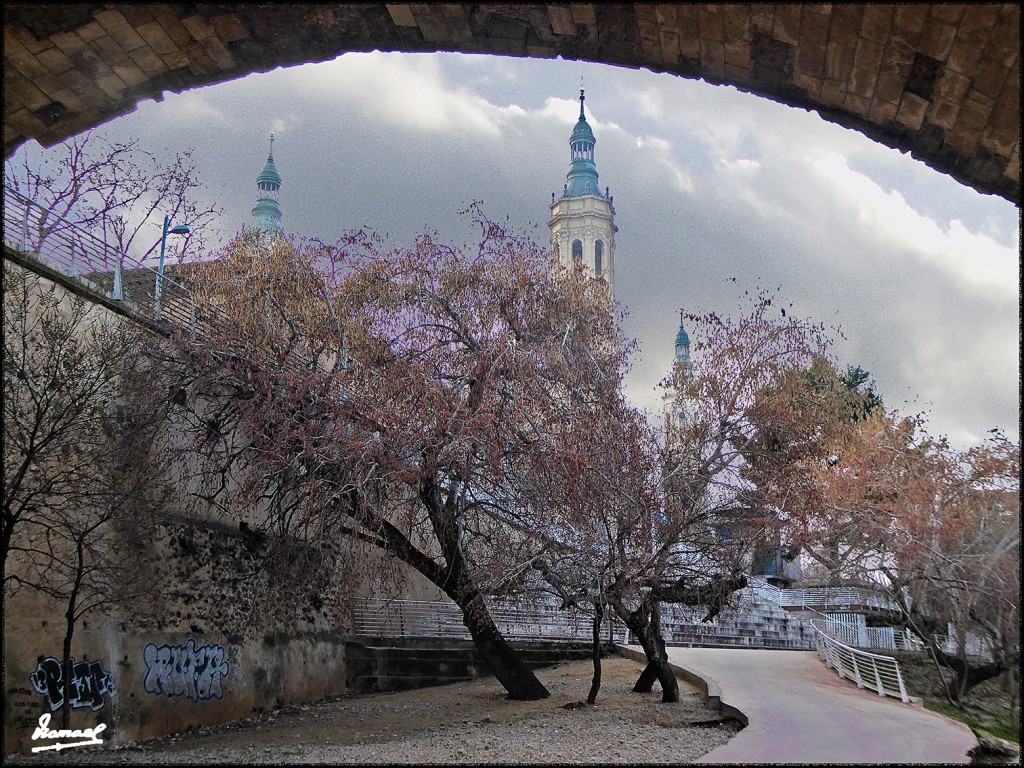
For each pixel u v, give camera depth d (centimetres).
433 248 2041
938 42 1020
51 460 1577
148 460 1811
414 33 1240
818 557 2517
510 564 1841
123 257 1934
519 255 2106
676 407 2098
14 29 1132
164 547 1872
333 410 1867
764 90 1221
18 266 1549
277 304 2000
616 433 1934
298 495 1909
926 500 2366
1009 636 2255
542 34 1222
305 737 1703
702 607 2098
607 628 3089
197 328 2020
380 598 2752
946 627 2452
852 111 1190
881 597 2600
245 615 2112
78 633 1591
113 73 1236
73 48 1178
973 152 1148
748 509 1986
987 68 1023
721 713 1800
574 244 11900
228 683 1992
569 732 1562
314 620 2428
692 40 1170
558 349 2038
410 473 1773
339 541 2291
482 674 2694
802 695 1998
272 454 1834
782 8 1061
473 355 1923
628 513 1855
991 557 2269
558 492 1806
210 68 1263
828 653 2719
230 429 2016
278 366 1927
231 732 1812
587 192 12075
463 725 1772
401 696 2389
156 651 1778
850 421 2586
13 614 1459
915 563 2336
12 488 1390
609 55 1241
